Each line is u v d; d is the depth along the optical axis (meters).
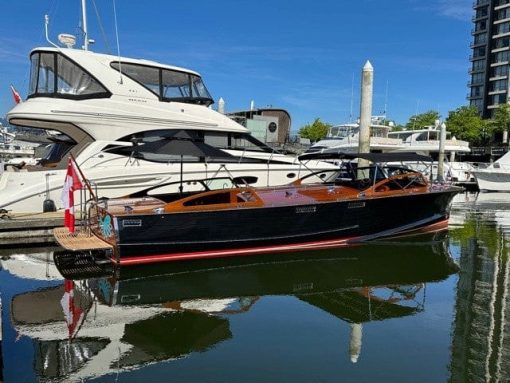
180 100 14.42
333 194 11.77
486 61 77.38
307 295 8.17
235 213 9.98
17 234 10.88
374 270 9.79
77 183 10.44
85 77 13.12
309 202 10.72
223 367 5.36
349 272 9.63
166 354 5.69
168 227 9.47
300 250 10.88
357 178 14.30
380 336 6.28
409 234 12.55
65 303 7.55
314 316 7.08
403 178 13.06
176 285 8.60
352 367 5.37
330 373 5.23
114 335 6.26
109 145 13.08
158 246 9.46
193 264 9.73
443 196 12.91
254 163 14.53
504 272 9.70
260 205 10.27
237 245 10.19
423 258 10.78
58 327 6.51
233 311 7.30
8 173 12.20
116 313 7.13
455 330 6.48
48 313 7.06
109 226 9.38
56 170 12.52
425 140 39.75
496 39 76.00
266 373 5.21
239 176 14.10
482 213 19.27
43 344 5.93
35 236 11.01
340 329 6.54
